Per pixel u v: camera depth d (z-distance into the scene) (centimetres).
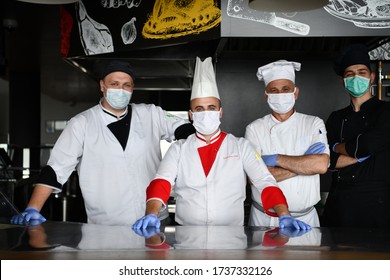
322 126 248
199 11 327
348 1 316
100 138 246
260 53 407
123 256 137
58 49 713
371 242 158
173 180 215
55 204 575
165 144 471
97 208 248
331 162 257
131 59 415
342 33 317
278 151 249
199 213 216
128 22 362
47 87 1027
